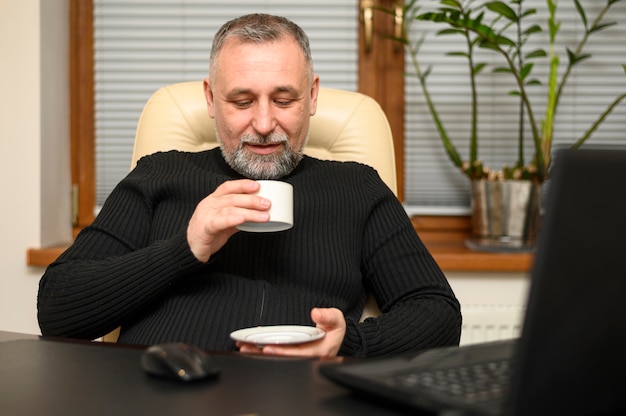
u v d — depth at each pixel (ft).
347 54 8.02
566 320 1.68
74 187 7.97
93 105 8.02
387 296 4.65
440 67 8.00
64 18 7.72
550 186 1.65
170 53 8.04
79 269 4.14
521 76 6.99
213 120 5.34
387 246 4.74
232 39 4.51
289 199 3.61
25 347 2.79
